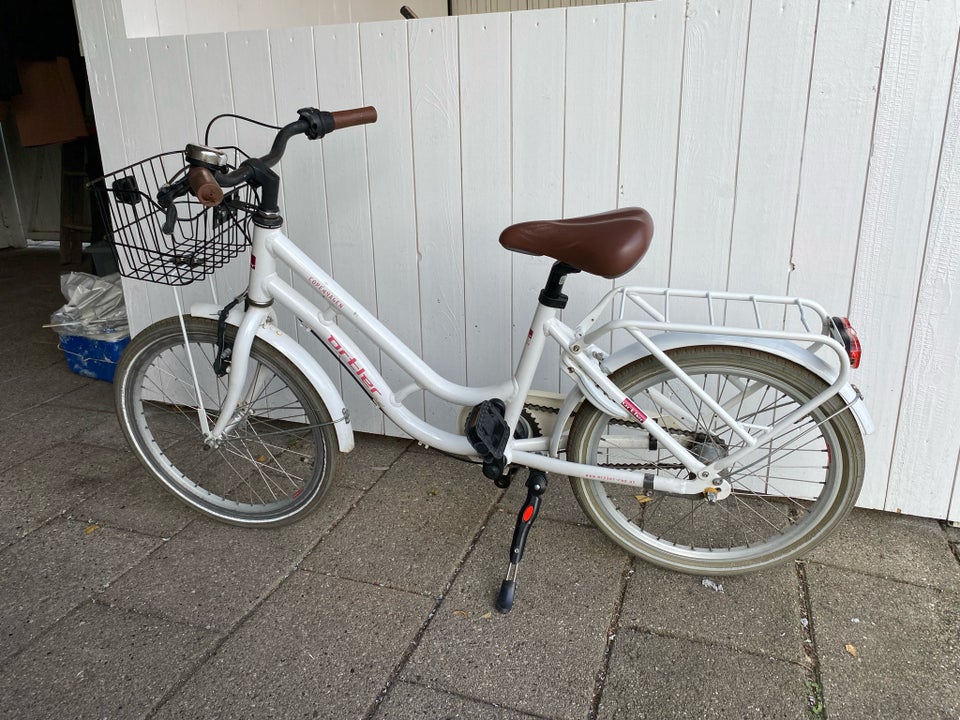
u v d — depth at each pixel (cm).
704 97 189
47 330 393
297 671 161
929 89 172
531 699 154
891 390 199
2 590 187
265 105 232
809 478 215
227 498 230
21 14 390
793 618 176
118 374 208
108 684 158
